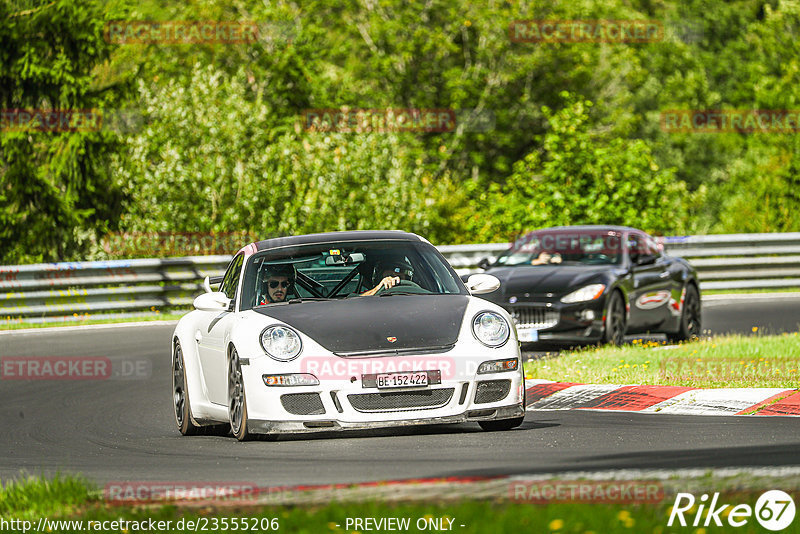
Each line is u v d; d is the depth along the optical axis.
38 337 70.25
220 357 34.81
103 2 109.94
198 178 107.62
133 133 111.75
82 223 106.00
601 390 42.22
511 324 33.81
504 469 27.09
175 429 39.59
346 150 114.31
